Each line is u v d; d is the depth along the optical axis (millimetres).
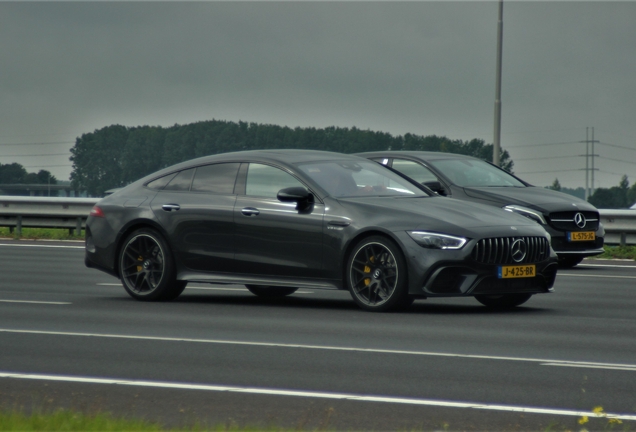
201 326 21469
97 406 13617
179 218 26109
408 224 23281
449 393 14531
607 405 13828
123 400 14031
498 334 20359
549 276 24266
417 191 25750
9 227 57812
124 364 16766
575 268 37781
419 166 37031
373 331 20688
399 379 15547
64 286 30656
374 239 23562
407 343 19078
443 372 16125
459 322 22125
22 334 20125
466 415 13211
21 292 28812
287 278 24766
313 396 14289
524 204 35688
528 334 20406
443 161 37406
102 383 15156
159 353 17859
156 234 26438
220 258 25578
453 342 19234
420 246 22984
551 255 24156
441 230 23000
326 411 13391
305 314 23578
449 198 25391
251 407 13633
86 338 19609
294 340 19406
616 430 12461
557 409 13539
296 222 24516
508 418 13070
